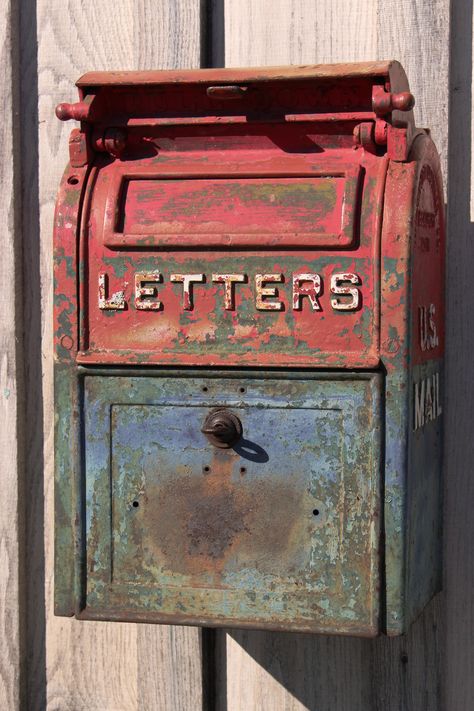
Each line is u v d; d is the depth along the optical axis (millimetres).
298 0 2877
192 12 2900
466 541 2771
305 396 2287
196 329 2350
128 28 2984
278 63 2895
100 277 2387
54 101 3051
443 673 2789
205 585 2352
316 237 2264
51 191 3062
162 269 2359
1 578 3086
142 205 2396
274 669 2932
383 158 2324
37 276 3078
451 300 2770
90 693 3068
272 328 2309
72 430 2406
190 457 2355
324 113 2359
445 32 2729
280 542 2312
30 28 3064
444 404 2766
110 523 2398
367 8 2822
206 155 2445
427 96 2740
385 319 2238
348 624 2271
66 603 2439
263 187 2355
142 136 2473
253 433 2318
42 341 3080
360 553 2266
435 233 2568
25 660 3115
